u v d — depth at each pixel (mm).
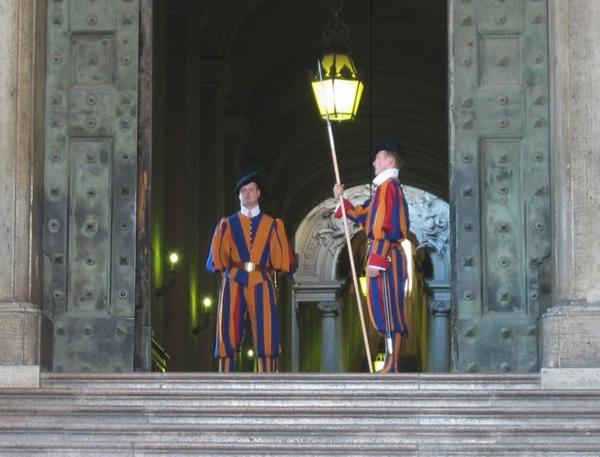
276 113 67625
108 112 27031
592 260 24938
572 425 23000
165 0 45500
